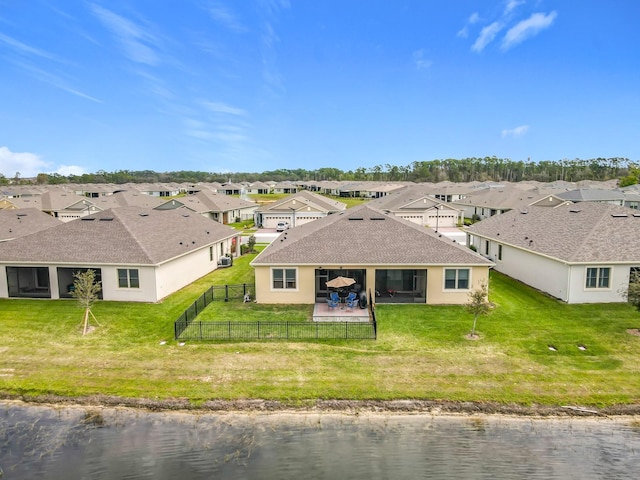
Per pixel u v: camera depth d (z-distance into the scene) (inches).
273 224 2456.9
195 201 2544.3
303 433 490.6
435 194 3693.4
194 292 1010.7
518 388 557.6
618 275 877.8
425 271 905.5
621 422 501.7
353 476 426.9
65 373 604.1
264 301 906.1
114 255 928.9
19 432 496.1
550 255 944.3
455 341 697.6
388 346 680.4
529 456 454.6
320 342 698.2
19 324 786.2
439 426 499.5
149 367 618.2
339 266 887.1
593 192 2418.8
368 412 522.3
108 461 450.6
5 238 1244.5
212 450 466.0
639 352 652.7
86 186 4995.1
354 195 4667.8
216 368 613.9
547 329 745.0
